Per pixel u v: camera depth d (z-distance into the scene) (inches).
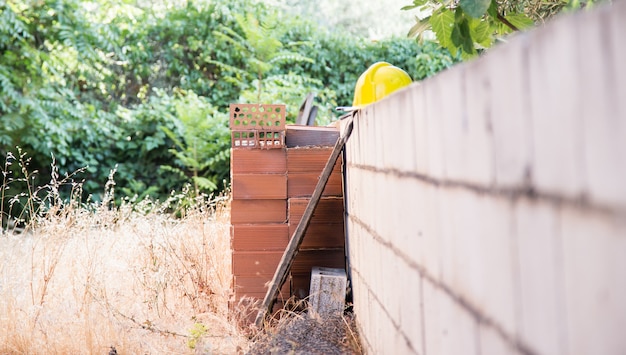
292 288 145.8
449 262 50.8
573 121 29.6
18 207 358.3
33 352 125.2
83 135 392.2
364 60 416.2
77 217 190.7
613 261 26.5
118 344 124.6
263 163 147.4
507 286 38.4
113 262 170.6
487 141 41.1
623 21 25.2
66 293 157.4
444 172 51.4
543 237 33.2
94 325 131.0
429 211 56.9
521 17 103.8
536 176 33.8
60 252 169.2
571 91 29.7
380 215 86.3
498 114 39.1
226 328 131.2
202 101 402.9
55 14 396.8
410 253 65.6
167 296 155.6
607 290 27.0
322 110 374.9
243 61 406.6
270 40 387.5
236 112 147.3
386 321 82.4
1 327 131.3
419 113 59.9
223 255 172.7
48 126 368.5
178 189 391.9
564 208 30.7
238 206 146.7
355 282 120.4
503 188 38.5
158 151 397.7
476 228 43.7
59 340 127.9
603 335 27.4
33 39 387.5
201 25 414.0
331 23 568.7
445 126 50.8
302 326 121.3
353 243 123.7
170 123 393.4
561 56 30.6
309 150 147.9
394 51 414.6
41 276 164.1
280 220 146.8
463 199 46.5
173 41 417.7
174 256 166.1
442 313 53.2
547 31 32.2
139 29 414.9
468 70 44.6
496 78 39.2
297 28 416.8
